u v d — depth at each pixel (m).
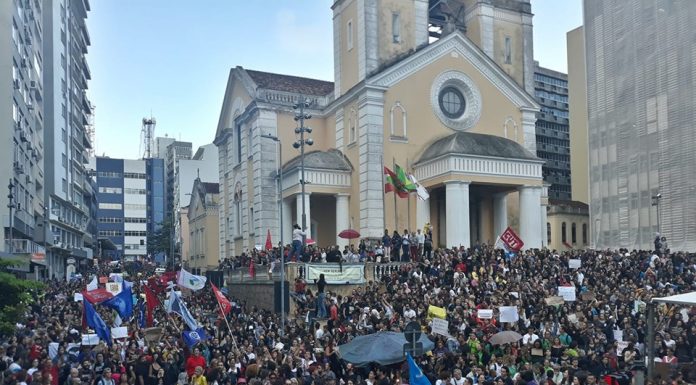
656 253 35.41
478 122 48.03
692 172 51.47
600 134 60.41
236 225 56.75
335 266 33.50
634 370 16.80
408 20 47.59
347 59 48.97
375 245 40.50
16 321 21.36
